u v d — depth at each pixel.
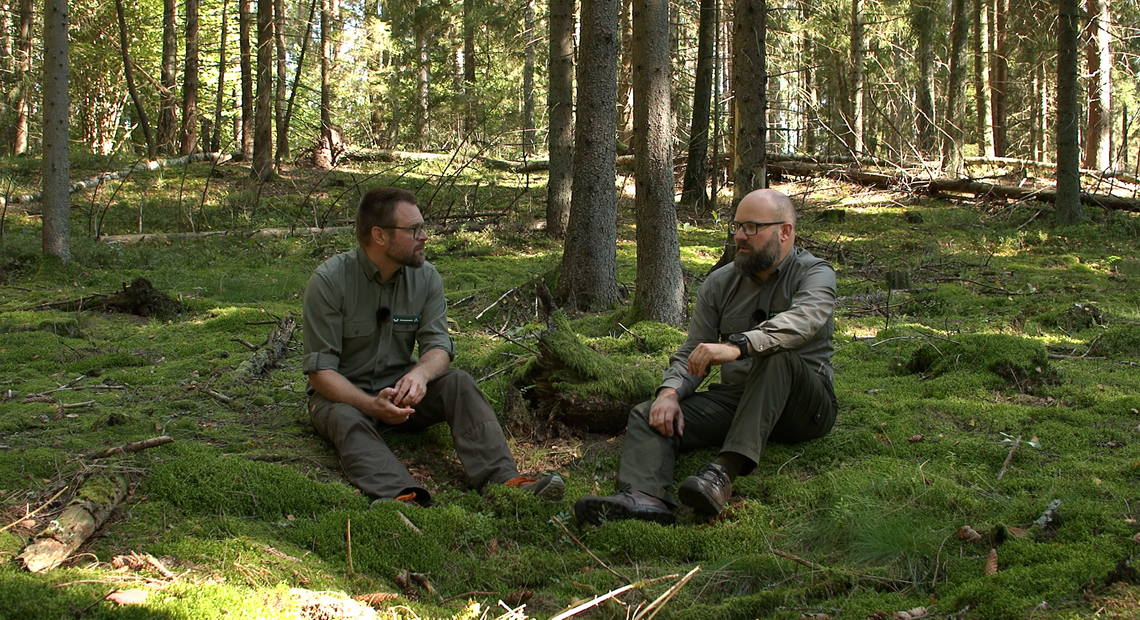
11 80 21.64
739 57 8.20
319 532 3.01
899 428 4.07
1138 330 5.71
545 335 4.27
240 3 20.36
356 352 3.76
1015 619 2.43
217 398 4.60
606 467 3.88
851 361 5.65
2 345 6.15
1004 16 24.64
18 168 16.69
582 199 7.61
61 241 9.73
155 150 19.47
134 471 3.28
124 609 2.30
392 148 22.52
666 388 3.58
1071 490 3.28
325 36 20.47
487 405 3.66
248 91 20.34
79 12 23.33
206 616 2.32
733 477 3.38
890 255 11.28
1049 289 8.55
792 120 28.98
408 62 26.70
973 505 3.25
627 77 20.77
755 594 2.73
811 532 3.16
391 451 3.75
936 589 2.72
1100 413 4.23
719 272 3.77
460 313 7.72
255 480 3.26
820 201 16.75
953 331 6.47
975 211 15.10
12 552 2.61
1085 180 17.50
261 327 7.03
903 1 21.86
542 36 19.81
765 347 3.33
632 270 9.94
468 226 13.45
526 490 3.38
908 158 20.17
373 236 3.62
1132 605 2.37
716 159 15.17
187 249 11.61
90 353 6.03
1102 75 19.77
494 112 26.12
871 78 29.75
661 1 6.29
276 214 14.66
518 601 2.76
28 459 3.32
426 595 2.77
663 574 2.95
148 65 25.97
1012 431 4.04
